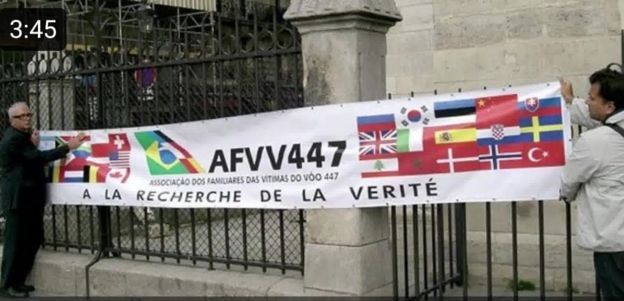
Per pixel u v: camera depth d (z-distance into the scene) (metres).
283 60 5.43
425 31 7.01
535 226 6.43
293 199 5.21
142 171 6.14
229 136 5.55
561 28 6.26
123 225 7.39
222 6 13.48
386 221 5.27
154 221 7.75
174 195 5.91
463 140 4.67
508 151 4.55
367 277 5.00
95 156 6.50
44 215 7.28
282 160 5.26
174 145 5.89
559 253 6.32
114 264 6.43
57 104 7.11
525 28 6.43
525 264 6.49
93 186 6.48
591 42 6.12
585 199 3.90
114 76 6.55
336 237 5.04
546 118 4.45
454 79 6.84
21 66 7.31
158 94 6.20
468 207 6.74
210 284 5.66
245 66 5.64
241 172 5.49
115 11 12.85
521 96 4.52
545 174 4.45
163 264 6.26
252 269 5.89
